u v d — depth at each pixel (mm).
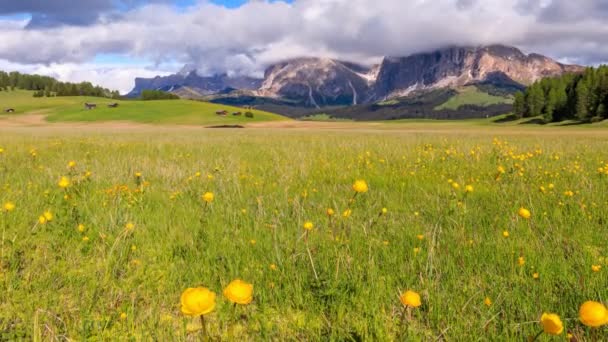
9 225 4211
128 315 2584
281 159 10289
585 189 5902
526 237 3891
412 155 10820
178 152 12438
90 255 3623
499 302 2621
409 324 2469
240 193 5859
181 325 2553
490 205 5207
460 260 3393
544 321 1469
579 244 3684
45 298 2770
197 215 4832
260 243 3793
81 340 2293
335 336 2324
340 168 8555
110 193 5680
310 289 2924
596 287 2744
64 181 4867
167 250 3760
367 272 3148
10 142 15914
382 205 5359
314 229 4199
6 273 3131
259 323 2566
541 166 8500
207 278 3129
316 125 110875
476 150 11414
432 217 4727
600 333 2277
